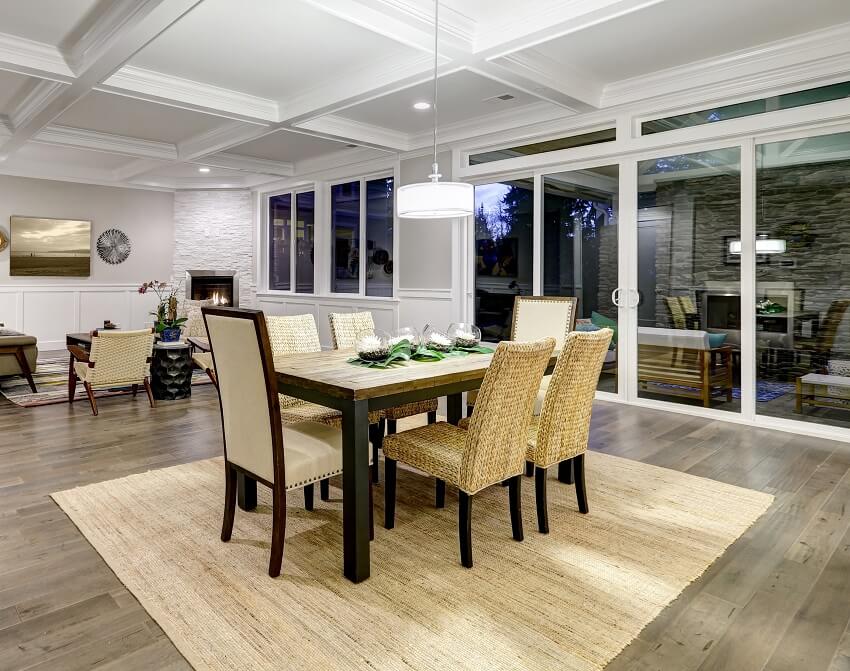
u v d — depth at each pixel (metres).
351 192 7.83
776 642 1.80
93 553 2.37
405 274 6.97
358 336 3.92
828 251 4.03
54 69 4.13
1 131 6.08
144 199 9.34
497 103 5.28
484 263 6.26
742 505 2.87
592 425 4.43
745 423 4.45
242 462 2.35
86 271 8.88
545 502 2.57
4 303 8.23
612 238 5.21
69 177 8.40
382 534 2.57
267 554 2.37
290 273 8.91
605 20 3.33
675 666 1.69
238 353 2.23
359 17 3.25
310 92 4.99
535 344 2.28
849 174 3.92
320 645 1.78
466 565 2.27
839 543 2.46
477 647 1.77
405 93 4.98
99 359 4.71
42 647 1.76
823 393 4.10
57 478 3.24
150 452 3.74
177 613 1.95
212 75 4.66
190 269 9.49
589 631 1.85
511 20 3.56
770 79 4.08
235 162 7.53
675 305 4.84
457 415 3.50
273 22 3.70
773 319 4.30
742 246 4.41
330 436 2.50
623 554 2.38
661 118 4.78
